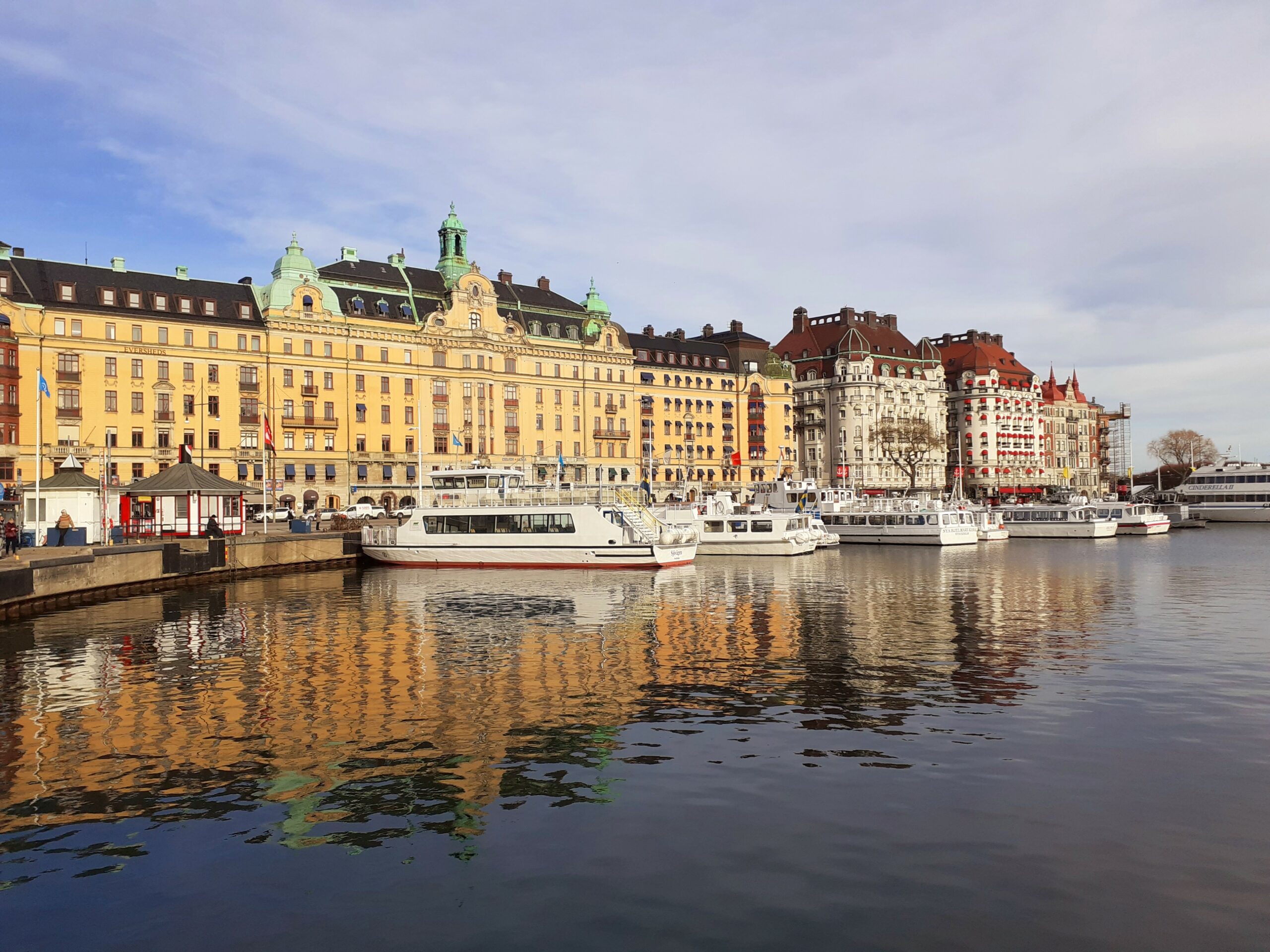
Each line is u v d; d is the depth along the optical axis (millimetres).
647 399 142250
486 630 37281
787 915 12977
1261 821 16141
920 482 182375
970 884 13859
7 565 42531
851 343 177750
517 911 13211
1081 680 27031
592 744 20984
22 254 96125
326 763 19797
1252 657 30344
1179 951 11961
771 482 109375
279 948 12359
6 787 18438
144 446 97062
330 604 46000
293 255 109625
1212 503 134250
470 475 70625
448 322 118875
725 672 28531
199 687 27047
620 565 63969
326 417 108812
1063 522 103062
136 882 14305
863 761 19531
